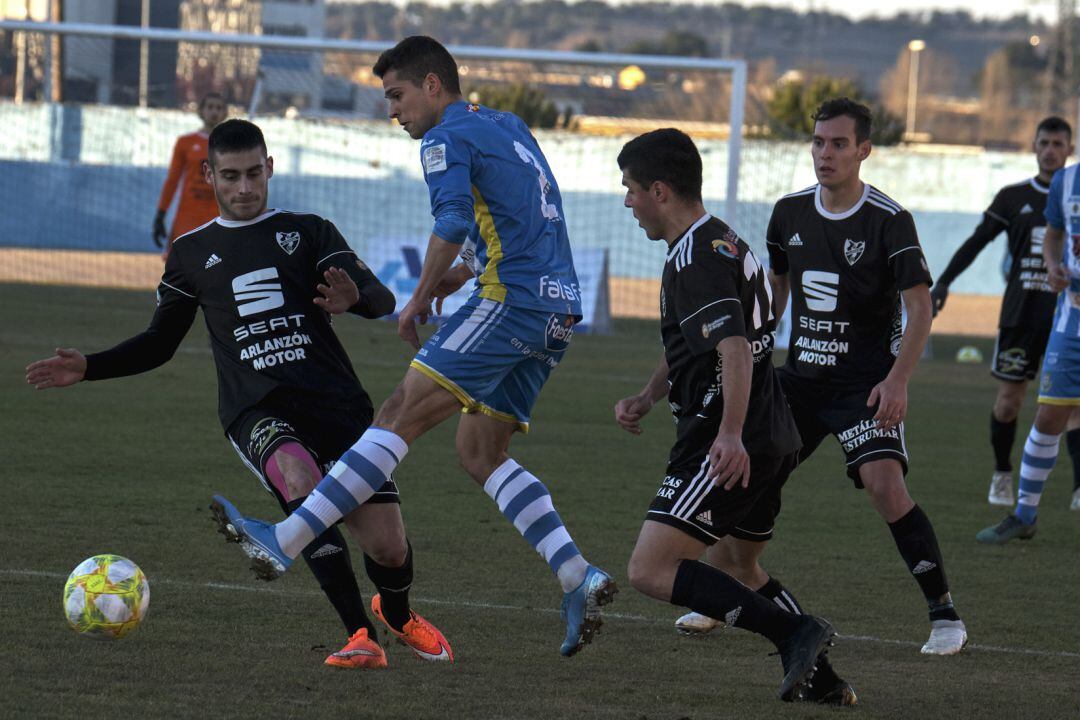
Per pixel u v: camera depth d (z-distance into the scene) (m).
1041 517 28.83
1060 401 25.12
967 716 14.66
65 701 13.65
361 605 15.99
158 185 102.31
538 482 16.39
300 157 100.06
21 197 102.44
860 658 17.30
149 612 17.66
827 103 19.20
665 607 19.89
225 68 100.56
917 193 119.38
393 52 17.45
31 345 48.34
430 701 14.38
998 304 103.94
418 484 28.89
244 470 29.30
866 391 19.05
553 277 16.84
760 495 15.33
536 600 19.50
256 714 13.54
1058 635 18.77
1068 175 25.67
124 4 156.88
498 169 16.72
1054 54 199.12
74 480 27.02
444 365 16.12
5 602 17.62
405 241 68.00
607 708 14.41
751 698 15.12
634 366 53.78
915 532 18.05
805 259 19.34
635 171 15.20
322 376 16.47
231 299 16.45
